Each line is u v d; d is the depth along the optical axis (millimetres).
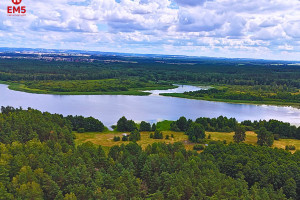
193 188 65500
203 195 63625
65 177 68625
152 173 77125
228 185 67375
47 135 106000
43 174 68312
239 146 97000
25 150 80938
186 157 91688
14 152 80375
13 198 60531
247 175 77938
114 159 87688
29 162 74125
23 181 64562
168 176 72375
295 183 72750
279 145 124562
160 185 72375
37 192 60938
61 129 113438
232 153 91125
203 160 86188
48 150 84688
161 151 91188
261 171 78000
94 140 125750
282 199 65312
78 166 74250
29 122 111625
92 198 63906
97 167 81500
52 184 64938
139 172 81062
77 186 66562
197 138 128125
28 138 99312
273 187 74688
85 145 91500
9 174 69812
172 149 97875
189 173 72500
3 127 105188
